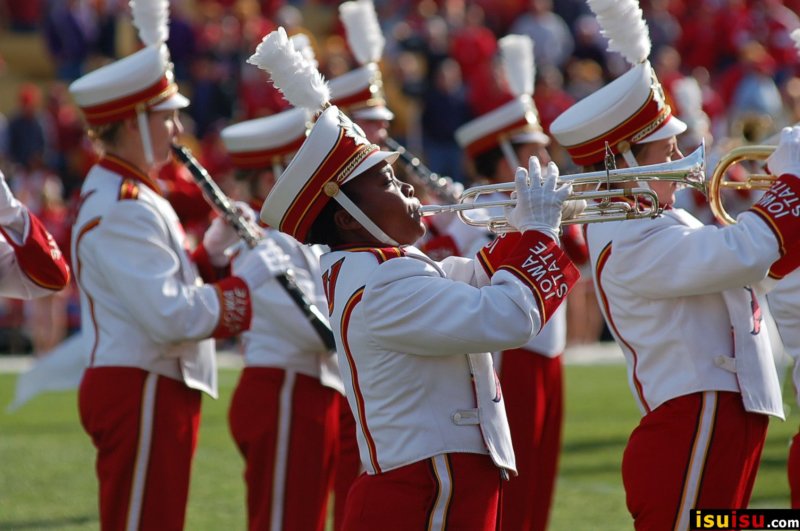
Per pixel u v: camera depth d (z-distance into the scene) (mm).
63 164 57031
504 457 13156
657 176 13836
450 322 12531
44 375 23328
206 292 17328
